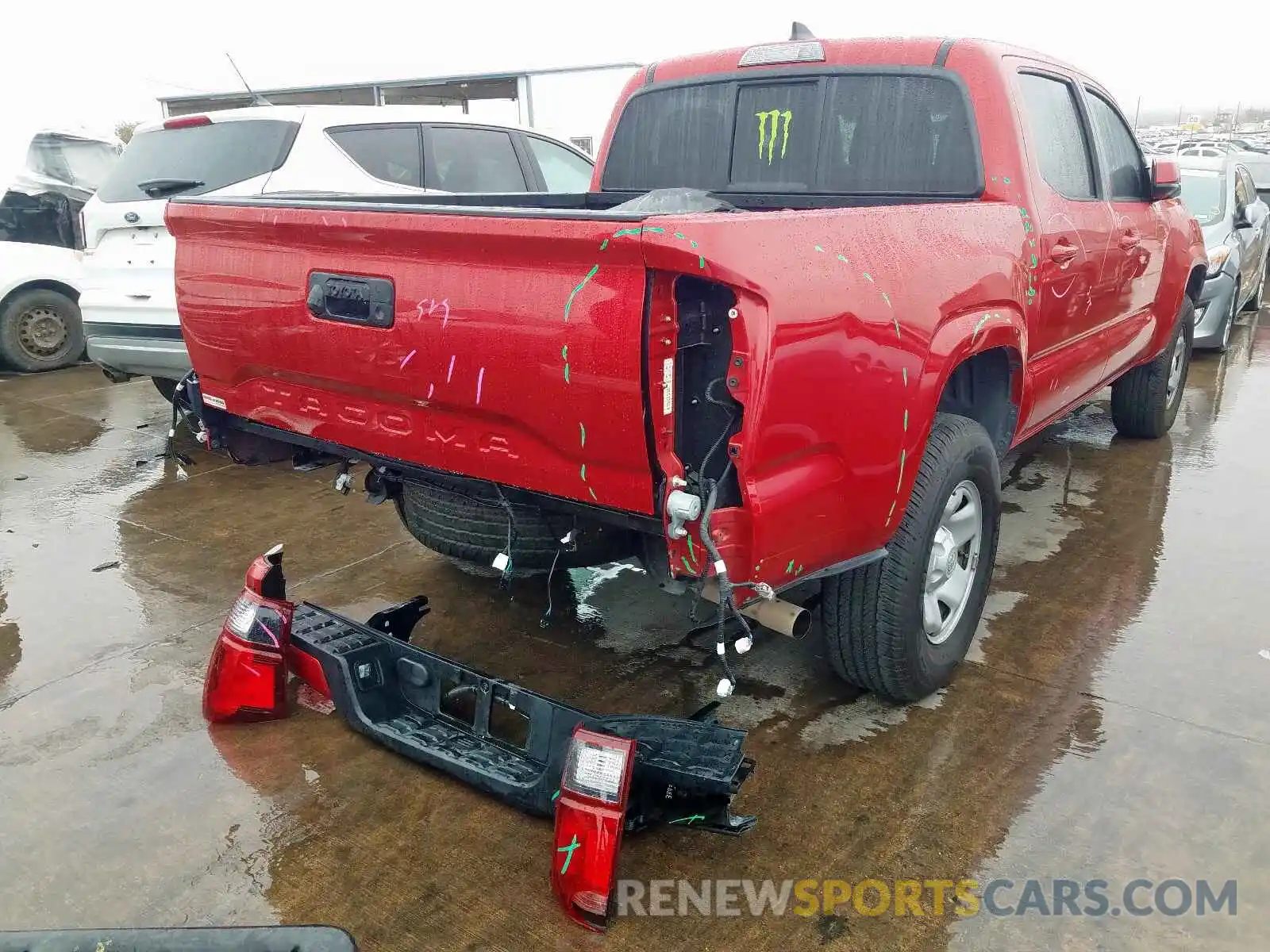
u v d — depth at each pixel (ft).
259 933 6.98
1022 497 16.62
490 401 8.00
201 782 9.29
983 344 9.86
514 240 7.34
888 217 8.52
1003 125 11.04
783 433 7.43
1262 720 9.93
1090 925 7.32
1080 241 12.37
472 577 13.98
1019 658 11.28
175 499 17.57
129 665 11.57
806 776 9.16
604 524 8.69
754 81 12.78
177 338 18.21
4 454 20.45
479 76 59.93
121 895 7.83
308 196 11.40
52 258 28.58
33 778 9.36
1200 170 28.76
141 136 19.25
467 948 7.24
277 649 9.87
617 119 14.33
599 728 8.05
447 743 9.14
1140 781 8.96
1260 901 7.52
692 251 6.64
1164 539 14.67
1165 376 18.75
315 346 9.23
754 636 12.12
